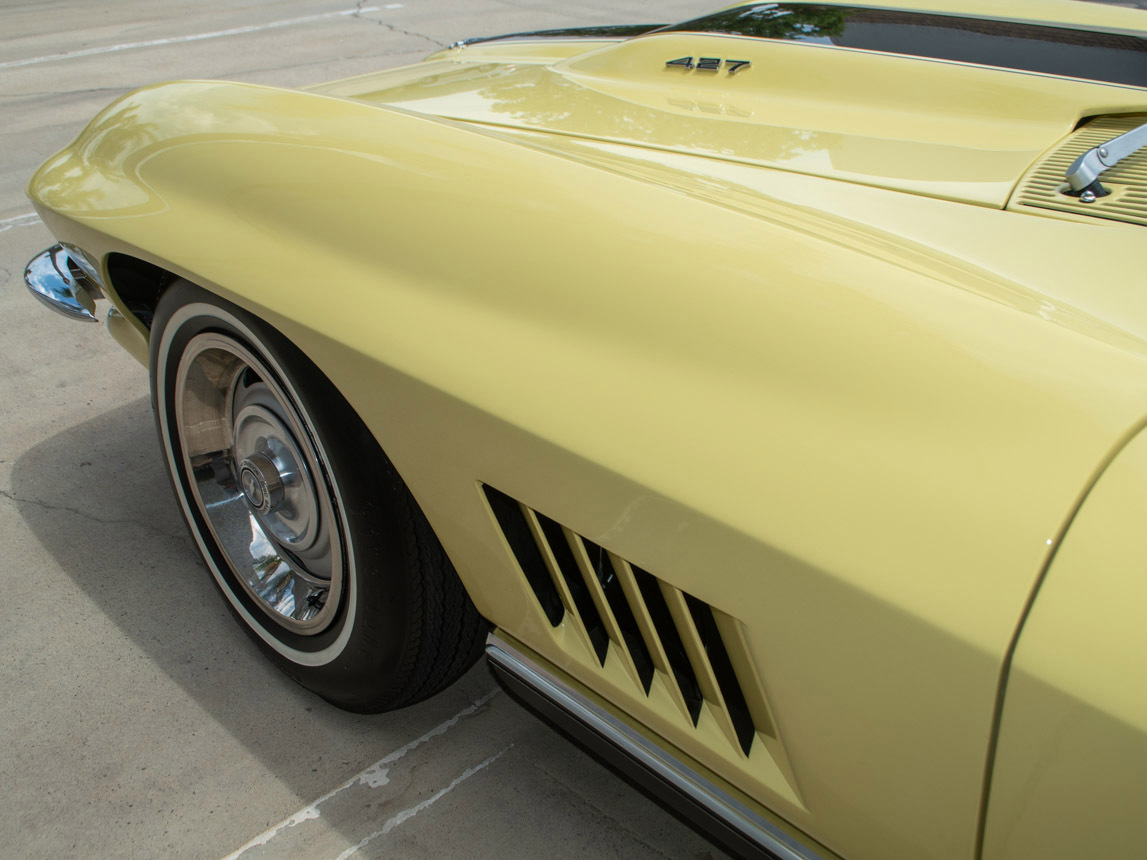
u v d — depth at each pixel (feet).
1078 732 2.16
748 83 5.65
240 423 5.17
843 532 2.50
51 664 5.77
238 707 5.50
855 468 2.55
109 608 6.24
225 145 4.43
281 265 3.91
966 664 2.30
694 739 3.36
